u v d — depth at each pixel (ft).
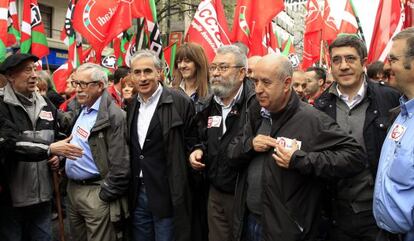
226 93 10.78
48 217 13.00
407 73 7.41
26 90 11.86
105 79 12.35
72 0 23.53
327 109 10.33
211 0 19.15
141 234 12.07
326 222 10.15
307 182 8.57
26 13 21.93
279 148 8.39
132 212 12.02
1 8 18.95
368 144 9.52
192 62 13.83
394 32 18.29
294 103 8.81
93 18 19.38
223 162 11.00
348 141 8.42
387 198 7.24
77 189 12.32
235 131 10.89
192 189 11.91
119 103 18.85
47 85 21.71
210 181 11.45
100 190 11.92
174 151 11.48
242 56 10.92
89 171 12.08
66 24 23.59
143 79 11.43
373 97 9.72
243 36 20.10
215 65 10.87
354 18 21.67
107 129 11.96
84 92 12.10
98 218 12.00
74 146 11.55
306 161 8.13
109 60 26.20
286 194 8.50
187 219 11.45
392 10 18.30
